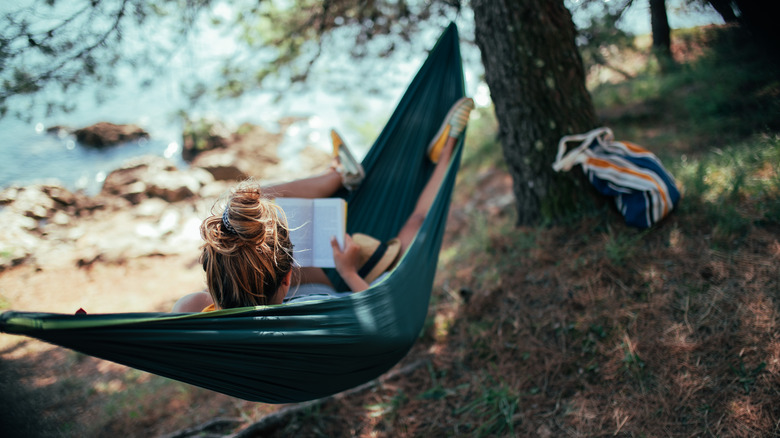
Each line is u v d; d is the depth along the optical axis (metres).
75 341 1.47
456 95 3.45
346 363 2.10
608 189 3.51
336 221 2.44
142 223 6.96
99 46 3.43
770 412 2.25
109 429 3.57
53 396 3.95
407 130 3.35
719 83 4.72
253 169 8.57
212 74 4.75
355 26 4.69
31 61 3.28
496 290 3.60
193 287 5.87
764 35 3.44
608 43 4.84
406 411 3.03
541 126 3.65
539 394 2.81
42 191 6.92
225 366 1.79
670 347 2.69
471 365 3.20
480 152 7.14
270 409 3.38
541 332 3.14
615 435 2.46
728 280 2.88
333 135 2.88
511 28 3.48
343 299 2.00
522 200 3.99
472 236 4.96
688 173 3.80
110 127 8.57
